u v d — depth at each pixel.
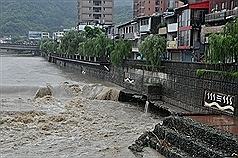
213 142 17.14
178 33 44.00
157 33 53.03
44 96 38.47
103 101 37.47
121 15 162.12
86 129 25.03
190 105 28.56
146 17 55.44
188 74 28.95
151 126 26.27
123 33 68.19
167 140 19.75
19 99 36.50
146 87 34.34
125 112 31.92
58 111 30.86
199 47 39.97
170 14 48.66
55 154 19.66
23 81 49.91
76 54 75.25
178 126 20.28
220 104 24.31
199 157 16.67
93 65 58.62
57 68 80.06
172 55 46.91
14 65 82.94
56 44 100.38
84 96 40.38
